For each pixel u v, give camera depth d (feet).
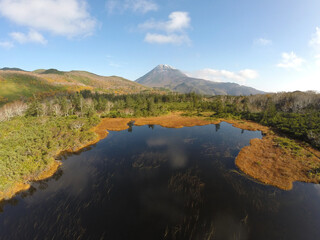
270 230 34.24
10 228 35.55
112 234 33.53
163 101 353.92
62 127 115.03
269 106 184.65
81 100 207.72
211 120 160.97
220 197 45.32
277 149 78.48
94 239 32.42
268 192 47.52
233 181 53.62
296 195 46.06
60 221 37.17
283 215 38.58
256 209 40.55
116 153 81.25
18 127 114.42
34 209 41.39
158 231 34.27
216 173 59.06
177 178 55.77
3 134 94.73
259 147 84.12
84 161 71.87
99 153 81.76
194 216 38.24
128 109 218.38
